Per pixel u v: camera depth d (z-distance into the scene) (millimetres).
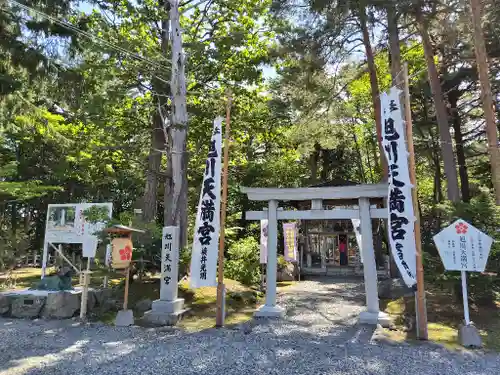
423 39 11516
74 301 8352
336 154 24688
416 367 5102
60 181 20109
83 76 11594
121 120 14445
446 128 11250
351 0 10367
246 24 13703
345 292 12430
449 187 10930
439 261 8430
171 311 7965
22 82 11523
